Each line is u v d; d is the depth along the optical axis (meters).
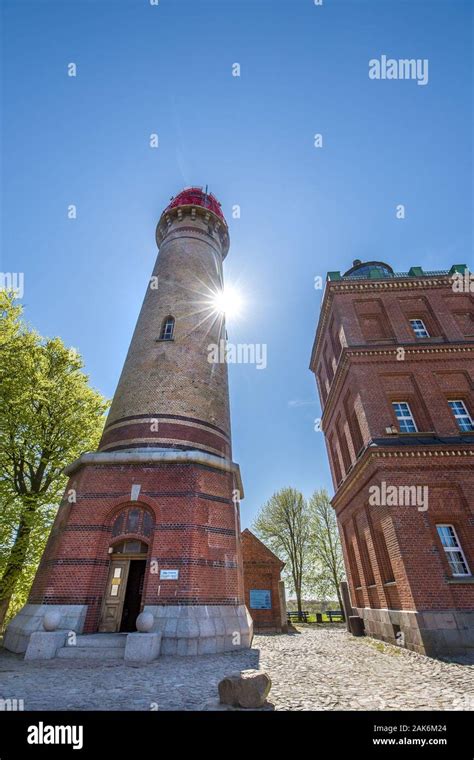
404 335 19.17
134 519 13.41
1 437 17.06
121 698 6.56
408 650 12.26
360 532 18.03
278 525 40.91
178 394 16.64
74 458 19.41
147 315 19.86
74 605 11.73
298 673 8.91
